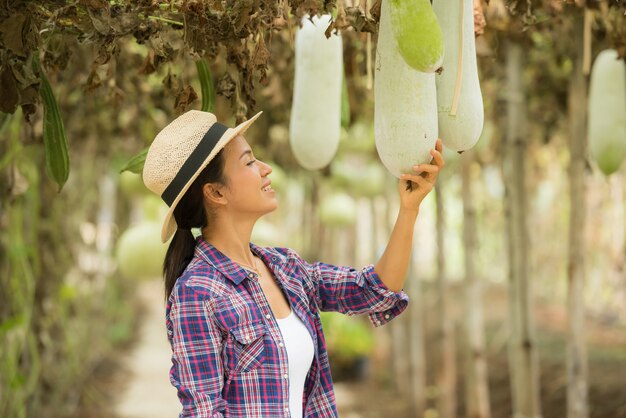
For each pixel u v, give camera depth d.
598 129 2.94
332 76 2.22
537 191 8.61
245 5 1.77
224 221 1.84
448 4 1.69
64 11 1.81
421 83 1.65
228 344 1.73
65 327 5.84
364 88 3.94
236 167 1.82
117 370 8.09
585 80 3.87
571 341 3.82
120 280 9.91
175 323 1.72
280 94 3.21
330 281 1.98
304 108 2.22
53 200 5.12
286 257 1.93
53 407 5.82
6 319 3.91
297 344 1.81
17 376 3.94
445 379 5.86
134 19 1.86
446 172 6.77
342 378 7.81
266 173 1.87
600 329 7.52
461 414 6.29
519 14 2.16
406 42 1.47
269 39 2.03
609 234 6.81
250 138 4.59
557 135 6.32
